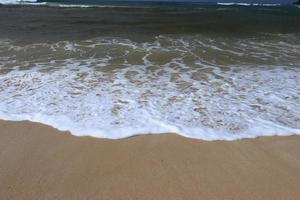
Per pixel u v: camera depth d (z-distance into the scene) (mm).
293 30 15359
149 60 7812
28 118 4516
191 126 4324
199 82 6105
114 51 8805
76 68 6926
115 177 3275
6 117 4535
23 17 18828
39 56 8031
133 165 3490
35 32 12469
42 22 16203
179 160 3590
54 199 2945
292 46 10297
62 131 4180
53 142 3938
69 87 5680
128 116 4566
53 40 10484
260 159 3629
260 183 3201
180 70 6949
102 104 4953
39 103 4980
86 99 5141
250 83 6098
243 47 9898
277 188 3123
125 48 9258
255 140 4016
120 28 14414
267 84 6055
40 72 6555
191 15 24406
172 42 10547
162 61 7742
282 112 4797
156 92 5512
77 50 8836
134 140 3980
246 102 5145
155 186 3143
